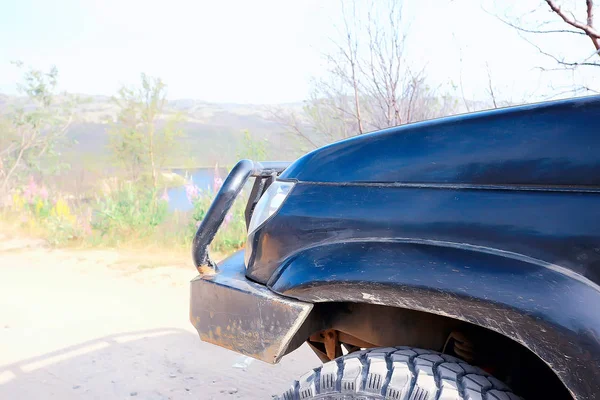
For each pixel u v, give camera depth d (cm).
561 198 129
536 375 175
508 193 137
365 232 156
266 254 180
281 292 167
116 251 799
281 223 177
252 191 233
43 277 656
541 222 129
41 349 415
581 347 116
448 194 146
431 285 134
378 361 145
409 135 161
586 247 122
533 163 135
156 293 579
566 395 170
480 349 178
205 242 192
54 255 785
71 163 1449
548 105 139
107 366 383
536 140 136
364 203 160
